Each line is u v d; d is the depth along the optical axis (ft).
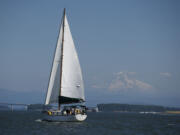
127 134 245.65
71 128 271.69
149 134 249.34
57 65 310.04
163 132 265.34
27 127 277.23
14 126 289.33
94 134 237.45
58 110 307.78
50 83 311.68
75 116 301.84
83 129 269.03
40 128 268.62
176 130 285.02
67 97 307.37
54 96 310.04
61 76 308.81
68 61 309.63
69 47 310.24
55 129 262.06
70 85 309.42
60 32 310.45
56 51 309.63
